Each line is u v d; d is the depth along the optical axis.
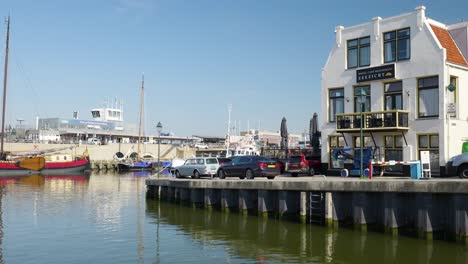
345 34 29.73
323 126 30.62
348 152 28.25
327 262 14.17
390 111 25.84
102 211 25.78
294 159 30.58
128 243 17.31
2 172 57.94
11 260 14.85
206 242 17.36
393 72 26.83
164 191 30.19
